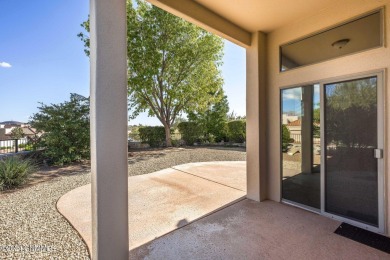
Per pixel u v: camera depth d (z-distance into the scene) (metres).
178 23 9.94
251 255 2.20
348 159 2.84
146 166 7.13
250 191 3.88
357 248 2.29
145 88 10.13
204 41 10.60
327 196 3.07
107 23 1.76
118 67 1.82
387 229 2.50
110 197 1.77
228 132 13.28
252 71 3.74
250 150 3.84
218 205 3.62
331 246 2.33
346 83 2.84
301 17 3.22
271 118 3.75
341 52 2.86
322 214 3.11
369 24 2.61
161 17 9.67
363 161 2.70
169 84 11.18
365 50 2.62
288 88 3.52
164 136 13.01
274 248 2.31
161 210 3.44
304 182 3.36
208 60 11.05
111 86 1.78
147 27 9.55
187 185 4.86
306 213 3.21
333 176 3.00
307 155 3.31
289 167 3.55
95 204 1.73
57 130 7.39
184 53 10.42
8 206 3.62
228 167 6.83
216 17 3.10
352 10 2.73
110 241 1.77
